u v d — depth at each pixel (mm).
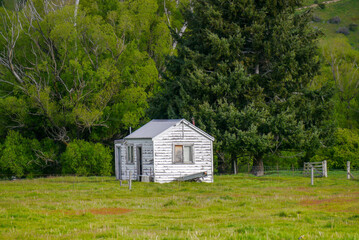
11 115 62656
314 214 21062
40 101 57094
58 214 21875
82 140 59156
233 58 55000
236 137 51938
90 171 58594
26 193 32219
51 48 62156
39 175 61656
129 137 42969
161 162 40625
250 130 50531
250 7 54750
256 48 54781
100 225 18453
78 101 60062
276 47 53500
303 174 48625
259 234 14938
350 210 22312
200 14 56938
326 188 34250
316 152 56938
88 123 58531
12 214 21359
